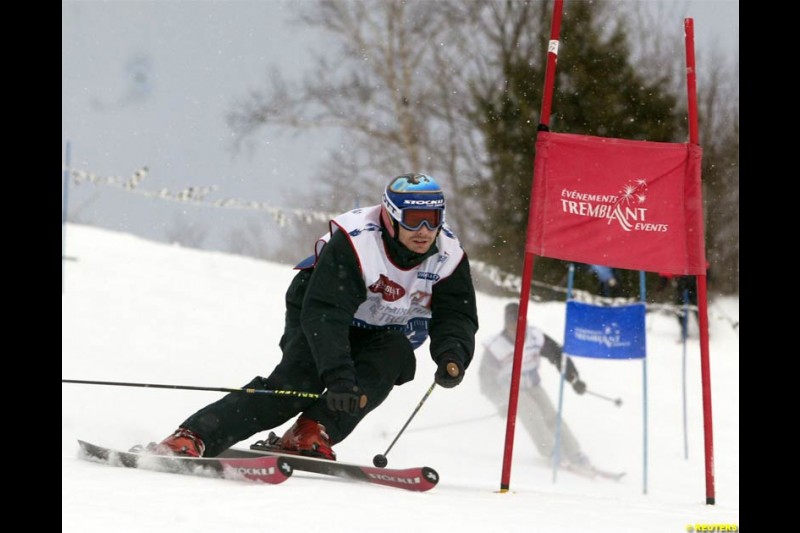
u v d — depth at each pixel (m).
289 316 13.32
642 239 13.51
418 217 11.83
